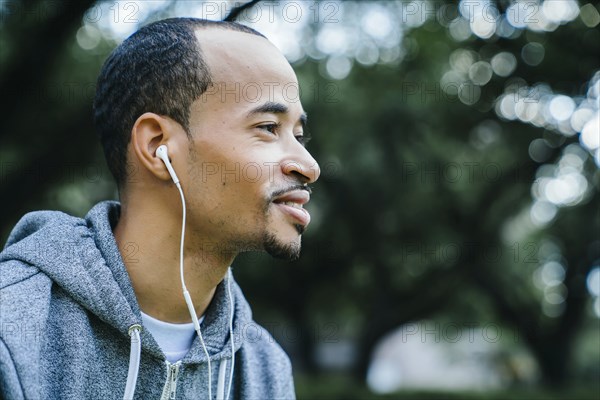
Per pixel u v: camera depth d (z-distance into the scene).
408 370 28.77
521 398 9.97
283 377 1.77
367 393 10.16
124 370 1.40
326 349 21.00
